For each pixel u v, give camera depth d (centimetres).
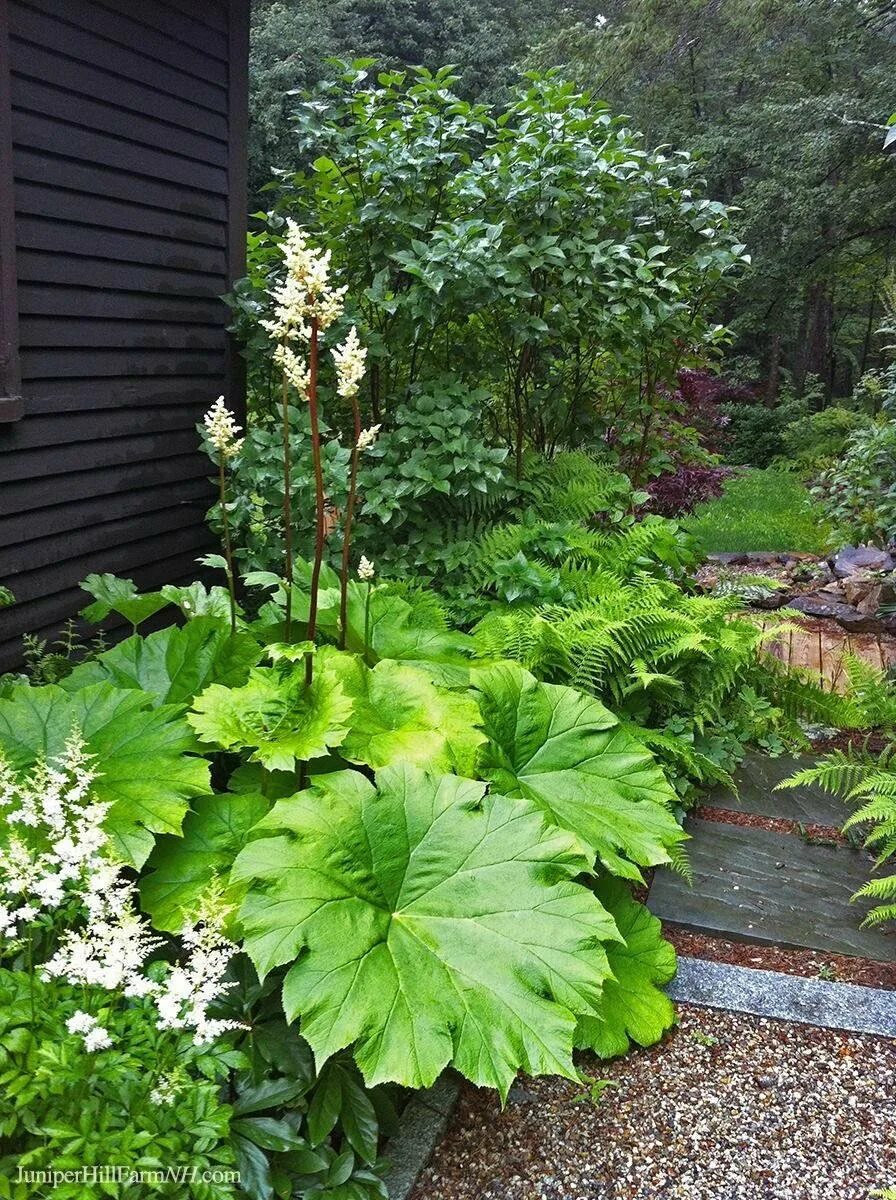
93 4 321
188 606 279
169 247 381
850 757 324
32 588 329
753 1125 191
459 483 378
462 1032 156
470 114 414
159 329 382
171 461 404
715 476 666
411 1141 180
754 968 238
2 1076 120
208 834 195
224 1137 130
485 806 194
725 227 459
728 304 1648
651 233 441
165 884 184
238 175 417
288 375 203
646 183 436
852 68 1398
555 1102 195
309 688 211
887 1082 203
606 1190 175
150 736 201
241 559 402
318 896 168
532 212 409
